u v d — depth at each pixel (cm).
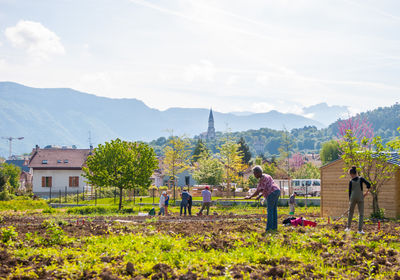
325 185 2316
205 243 1002
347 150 2044
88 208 2958
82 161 6844
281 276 751
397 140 1980
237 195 4828
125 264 799
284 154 6950
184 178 8800
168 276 724
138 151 3422
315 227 1384
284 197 4150
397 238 1135
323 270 778
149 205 3706
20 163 16625
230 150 6141
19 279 702
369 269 787
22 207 3388
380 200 1998
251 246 978
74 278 718
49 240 1032
